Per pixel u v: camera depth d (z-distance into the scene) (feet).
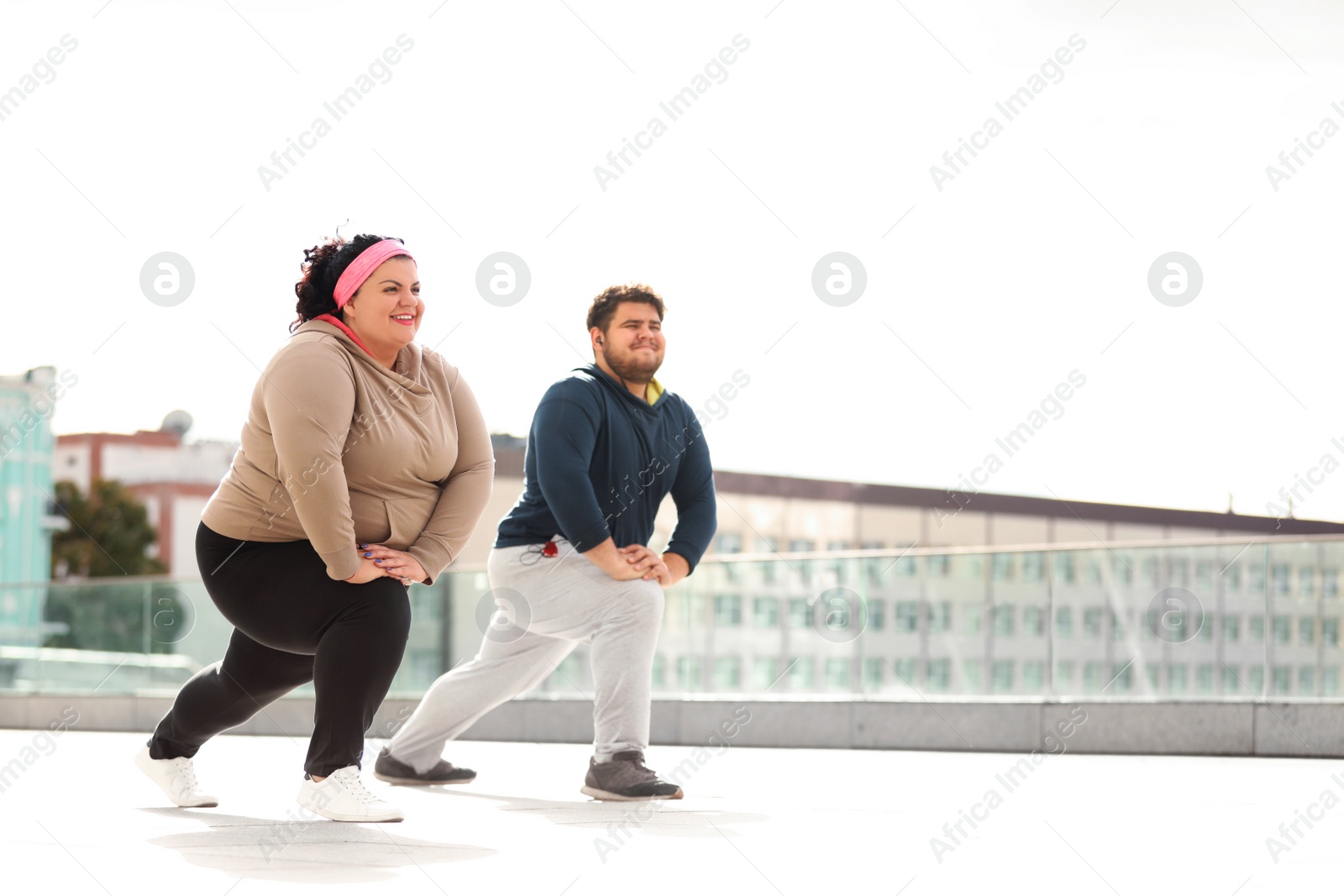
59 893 6.84
